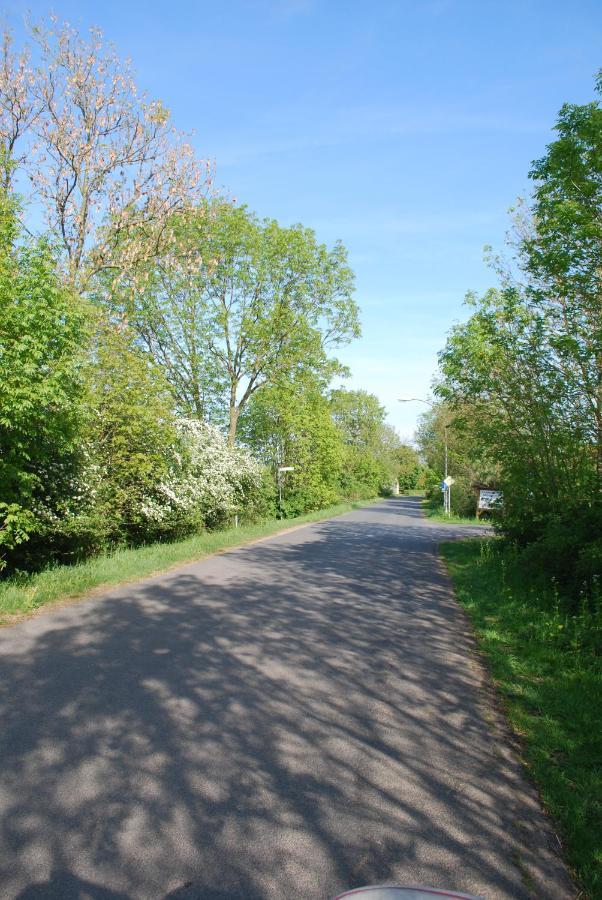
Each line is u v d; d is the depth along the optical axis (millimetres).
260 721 4785
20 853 3000
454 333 12516
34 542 11922
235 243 28625
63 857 2975
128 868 2896
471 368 12117
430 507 52938
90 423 14156
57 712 4832
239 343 29719
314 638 7414
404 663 6473
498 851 3115
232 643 7055
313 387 32531
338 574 12836
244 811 3439
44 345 9336
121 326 17062
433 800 3631
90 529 12570
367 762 4125
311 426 38219
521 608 8781
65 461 12391
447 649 7105
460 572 13281
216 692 5402
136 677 5750
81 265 18891
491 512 15195
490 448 12594
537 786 3842
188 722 4711
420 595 10594
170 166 19547
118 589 10406
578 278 9008
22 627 7559
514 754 4320
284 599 9836
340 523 32062
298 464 38375
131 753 4145
